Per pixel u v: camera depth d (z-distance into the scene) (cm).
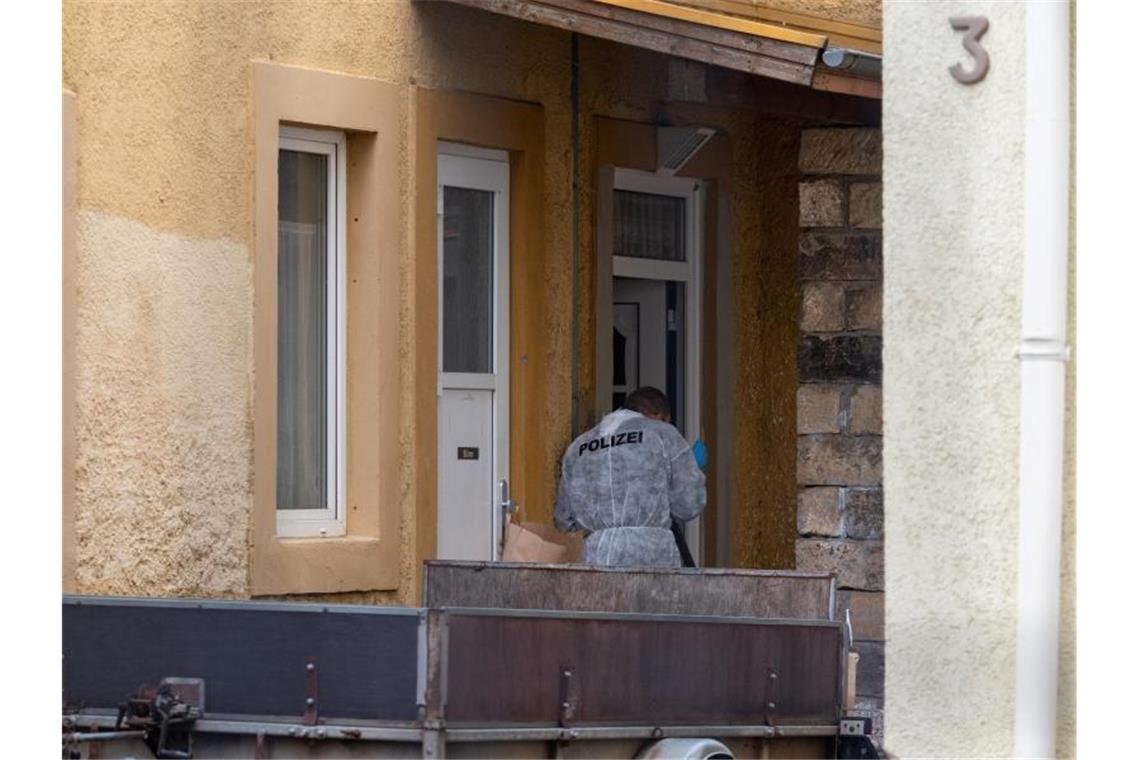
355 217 1238
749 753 775
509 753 695
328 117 1199
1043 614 664
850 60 1105
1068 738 671
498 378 1350
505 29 1327
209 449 1120
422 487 1253
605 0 1170
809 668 796
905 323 704
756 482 1542
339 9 1209
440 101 1274
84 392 1040
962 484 689
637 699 734
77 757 711
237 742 706
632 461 1270
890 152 709
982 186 690
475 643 684
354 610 691
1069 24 676
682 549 1302
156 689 721
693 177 1491
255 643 708
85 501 1039
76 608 748
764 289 1541
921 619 695
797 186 1526
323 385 1235
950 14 698
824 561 1366
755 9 1219
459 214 1327
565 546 1315
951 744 688
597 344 1412
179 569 1098
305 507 1224
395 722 682
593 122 1400
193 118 1113
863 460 1363
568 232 1382
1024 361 671
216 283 1127
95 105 1050
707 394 1512
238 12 1144
